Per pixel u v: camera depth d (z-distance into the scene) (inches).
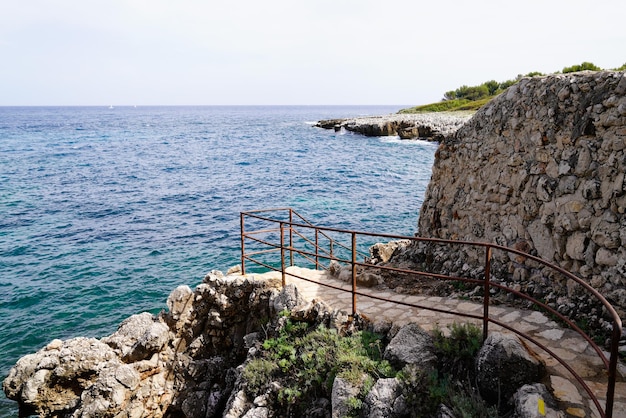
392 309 261.1
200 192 1285.7
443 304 265.6
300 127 3961.6
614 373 126.1
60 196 1235.9
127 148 2420.0
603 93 225.8
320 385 224.1
